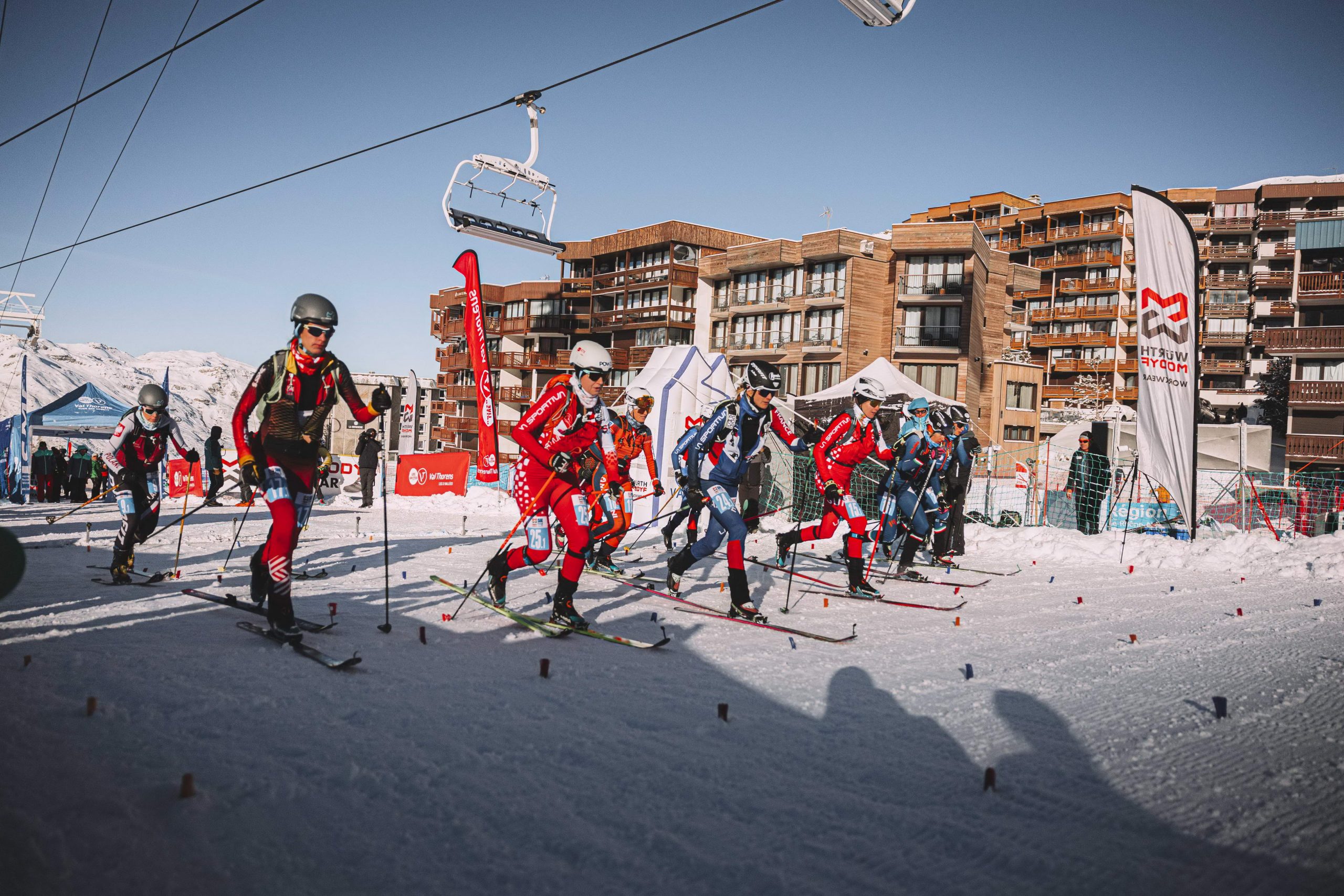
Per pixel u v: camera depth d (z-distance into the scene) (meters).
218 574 6.85
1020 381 47.44
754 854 2.23
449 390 64.31
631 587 7.02
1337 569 9.00
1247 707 3.81
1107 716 3.62
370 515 15.02
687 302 51.59
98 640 4.29
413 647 4.46
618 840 2.29
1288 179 77.50
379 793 2.54
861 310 42.59
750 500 10.42
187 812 2.32
